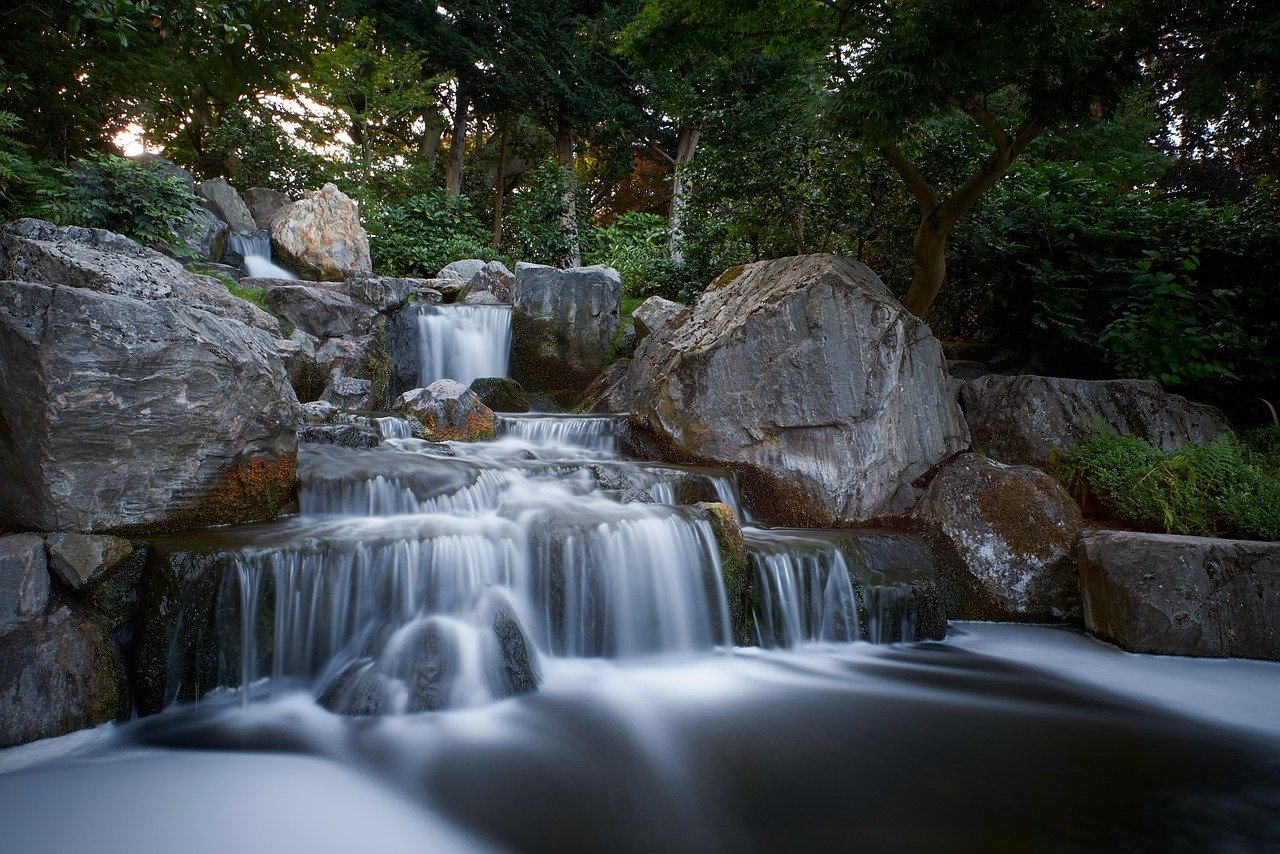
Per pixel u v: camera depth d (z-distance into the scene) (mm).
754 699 4801
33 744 3701
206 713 4188
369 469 5820
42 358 4086
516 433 8594
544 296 11906
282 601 4418
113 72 11547
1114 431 7660
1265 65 7285
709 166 12344
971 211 10633
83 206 9094
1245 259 9508
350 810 3357
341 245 13414
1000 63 7227
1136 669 5430
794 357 7203
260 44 16672
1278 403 9297
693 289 14000
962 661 5578
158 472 4621
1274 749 4199
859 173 11102
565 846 3152
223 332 5113
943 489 6969
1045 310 9852
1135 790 3713
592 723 4336
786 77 15406
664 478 6637
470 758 3867
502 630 4684
